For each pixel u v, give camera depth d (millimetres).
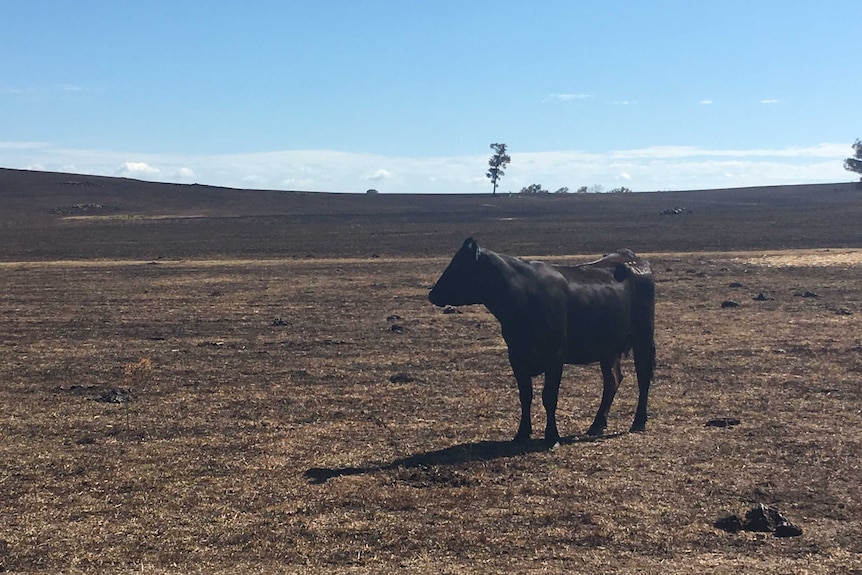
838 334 20219
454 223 87875
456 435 12250
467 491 9672
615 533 8367
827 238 55469
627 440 11789
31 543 8352
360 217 102125
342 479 10172
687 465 10578
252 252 55625
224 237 71000
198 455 11359
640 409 12578
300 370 17219
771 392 14594
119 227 85750
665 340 20000
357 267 43250
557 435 11680
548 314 11477
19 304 29484
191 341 21219
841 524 8625
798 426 12375
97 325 24203
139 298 30938
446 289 11445
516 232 72438
